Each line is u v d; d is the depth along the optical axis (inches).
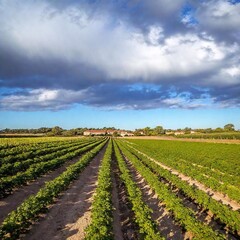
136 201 675.4
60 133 7785.4
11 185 842.2
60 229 597.9
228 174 1338.6
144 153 2440.9
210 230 526.0
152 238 487.2
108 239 482.6
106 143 4264.3
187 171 1320.1
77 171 1144.2
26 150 1861.5
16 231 525.3
